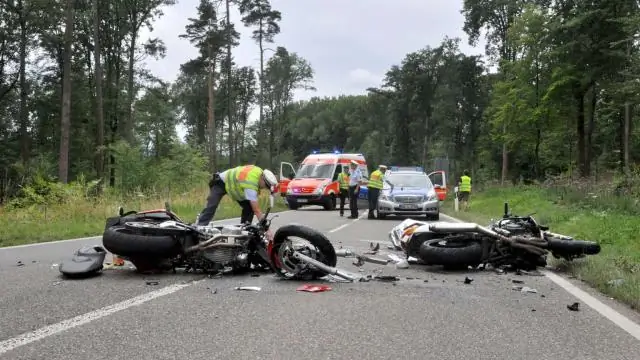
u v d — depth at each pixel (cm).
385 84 8356
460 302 628
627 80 3200
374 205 2098
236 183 925
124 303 604
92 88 4891
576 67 3609
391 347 455
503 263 863
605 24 3484
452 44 7894
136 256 769
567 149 5512
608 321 550
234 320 537
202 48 4684
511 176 6138
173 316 550
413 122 8169
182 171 3603
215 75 5022
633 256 970
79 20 4247
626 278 722
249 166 934
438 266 896
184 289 684
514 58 5234
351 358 426
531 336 494
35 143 5119
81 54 4644
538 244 848
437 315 566
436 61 7925
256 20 5078
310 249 751
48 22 4075
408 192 2056
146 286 702
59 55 4578
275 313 566
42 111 4916
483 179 5972
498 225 928
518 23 3897
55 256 1003
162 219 838
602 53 3528
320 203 2730
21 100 4422
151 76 4797
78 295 645
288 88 7756
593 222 1405
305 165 2880
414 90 8050
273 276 780
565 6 3675
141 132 4791
